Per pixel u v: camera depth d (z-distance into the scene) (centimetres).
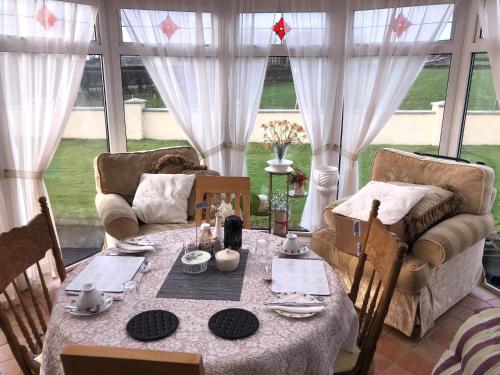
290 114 358
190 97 340
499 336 131
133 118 353
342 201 295
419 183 289
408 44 309
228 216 192
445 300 259
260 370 123
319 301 150
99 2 297
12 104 268
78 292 157
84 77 324
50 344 138
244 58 331
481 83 306
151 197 303
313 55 328
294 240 191
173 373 85
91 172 344
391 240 155
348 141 344
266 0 321
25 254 170
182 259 174
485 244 316
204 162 355
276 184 379
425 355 230
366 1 310
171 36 323
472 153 322
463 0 300
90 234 352
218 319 139
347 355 166
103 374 88
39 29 269
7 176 274
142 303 151
